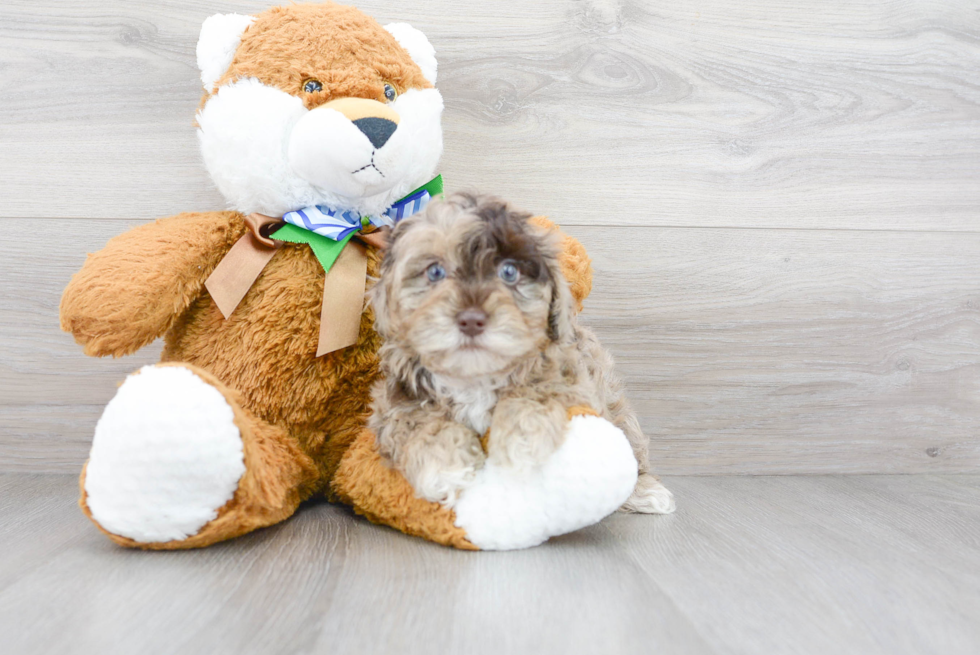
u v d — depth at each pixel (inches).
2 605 16.3
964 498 25.6
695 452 28.8
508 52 27.7
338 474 21.8
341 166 20.9
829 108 28.8
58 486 25.5
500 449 19.3
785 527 22.2
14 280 26.6
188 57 26.9
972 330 29.5
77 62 26.5
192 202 27.1
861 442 29.2
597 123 28.1
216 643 15.0
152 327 20.9
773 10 28.4
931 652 15.3
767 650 15.2
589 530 21.7
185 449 17.7
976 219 29.4
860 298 29.1
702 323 28.6
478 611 16.3
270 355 21.6
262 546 19.7
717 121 28.5
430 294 19.0
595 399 21.4
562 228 28.1
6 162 26.5
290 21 22.0
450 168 27.7
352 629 15.5
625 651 15.0
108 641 15.0
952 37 29.1
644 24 28.0
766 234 28.7
